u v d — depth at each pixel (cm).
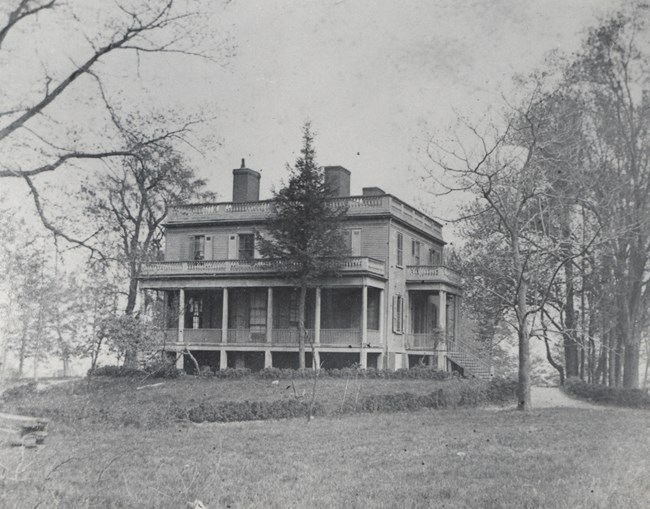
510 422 1964
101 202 2212
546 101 2534
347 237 3731
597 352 3691
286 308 3838
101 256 1605
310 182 3416
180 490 1028
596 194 2573
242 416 2002
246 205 3925
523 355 2472
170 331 3922
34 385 2533
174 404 2133
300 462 1268
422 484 1079
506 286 3288
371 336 3512
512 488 1042
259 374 3172
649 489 1046
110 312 2834
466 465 1245
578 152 2516
